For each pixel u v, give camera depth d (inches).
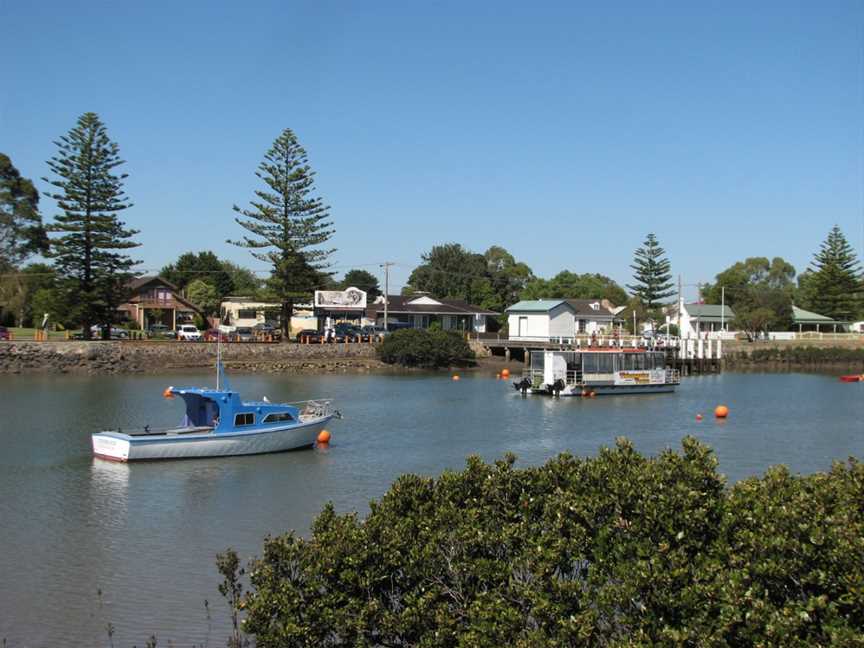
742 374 3563.0
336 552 493.4
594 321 4178.2
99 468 1230.3
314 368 3142.2
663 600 422.0
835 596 411.5
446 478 572.7
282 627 474.9
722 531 460.8
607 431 1711.4
